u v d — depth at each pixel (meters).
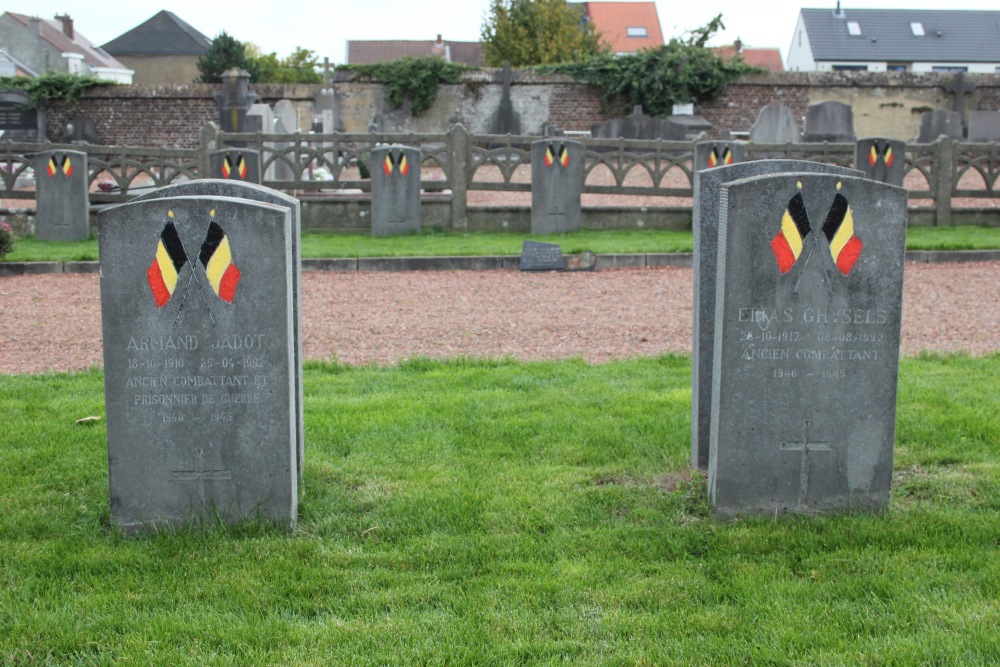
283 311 4.84
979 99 32.75
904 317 10.54
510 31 47.97
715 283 5.79
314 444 6.38
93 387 7.78
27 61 59.84
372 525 5.13
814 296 4.94
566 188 16.66
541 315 10.84
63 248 15.23
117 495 4.95
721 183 5.76
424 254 14.21
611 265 13.97
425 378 8.16
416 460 6.12
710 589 4.38
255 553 4.74
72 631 4.03
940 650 3.80
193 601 4.31
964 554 4.64
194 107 32.81
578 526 5.13
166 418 4.90
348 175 27.19
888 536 4.84
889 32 74.56
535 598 4.30
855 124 33.22
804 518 5.09
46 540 4.93
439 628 4.07
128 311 4.81
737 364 4.99
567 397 7.45
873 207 4.88
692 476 5.76
